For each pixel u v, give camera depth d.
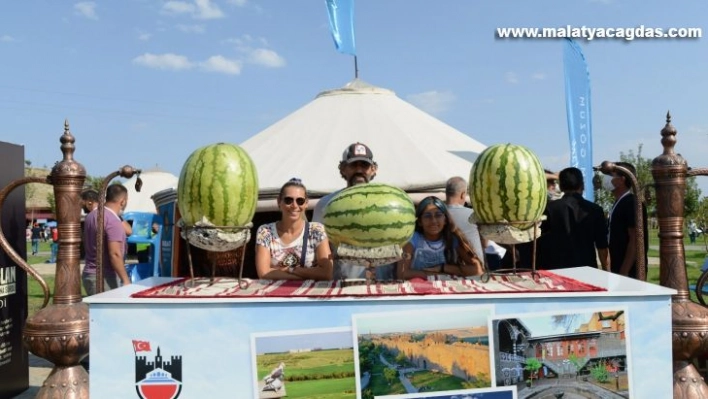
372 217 3.04
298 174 9.00
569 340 2.92
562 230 5.58
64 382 3.93
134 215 16.14
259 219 9.03
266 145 10.32
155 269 10.89
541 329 2.92
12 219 5.96
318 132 10.12
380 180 8.63
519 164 3.22
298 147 9.85
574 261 5.54
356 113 10.42
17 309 6.12
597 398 2.94
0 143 5.65
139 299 2.89
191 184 3.13
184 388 2.90
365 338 2.88
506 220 3.29
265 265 3.82
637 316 2.94
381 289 3.06
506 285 3.17
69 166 4.01
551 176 8.09
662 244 3.98
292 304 2.87
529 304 2.92
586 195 10.47
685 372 3.82
